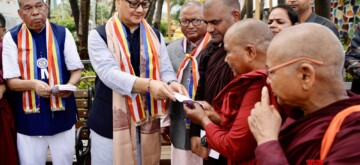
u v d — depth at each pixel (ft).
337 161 3.69
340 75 4.20
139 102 8.73
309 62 4.10
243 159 5.76
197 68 9.53
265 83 5.48
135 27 8.98
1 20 11.52
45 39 10.11
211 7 7.31
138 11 8.51
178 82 9.53
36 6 9.74
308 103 4.27
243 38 5.79
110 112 8.88
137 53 8.91
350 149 3.65
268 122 4.53
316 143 4.02
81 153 11.47
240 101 5.86
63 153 10.34
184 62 9.75
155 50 9.08
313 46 4.10
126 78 8.23
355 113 3.83
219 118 6.48
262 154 4.33
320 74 4.10
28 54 9.87
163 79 9.23
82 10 26.68
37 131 9.91
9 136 9.87
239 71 5.99
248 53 5.80
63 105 9.98
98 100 9.06
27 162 10.03
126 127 8.82
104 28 8.78
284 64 4.21
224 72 7.00
